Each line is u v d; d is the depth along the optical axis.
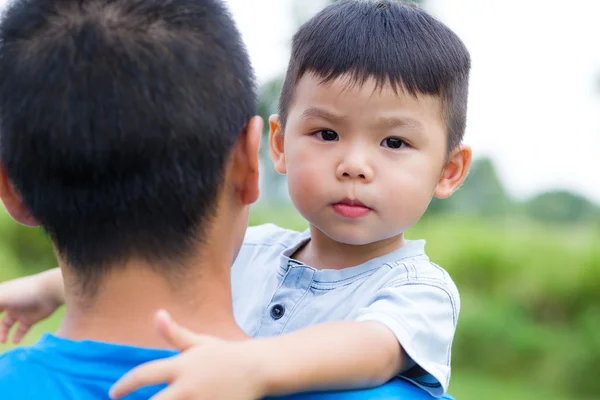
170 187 1.27
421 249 2.11
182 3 1.31
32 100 1.24
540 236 10.90
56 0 1.28
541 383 9.37
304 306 2.00
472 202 16.08
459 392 8.45
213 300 1.36
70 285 1.34
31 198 1.29
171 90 1.25
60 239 1.31
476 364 9.73
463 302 10.23
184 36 1.28
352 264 2.06
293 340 1.43
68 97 1.23
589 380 9.11
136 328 1.30
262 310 2.06
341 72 1.98
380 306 1.72
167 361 1.23
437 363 1.71
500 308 10.12
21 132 1.26
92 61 1.24
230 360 1.27
